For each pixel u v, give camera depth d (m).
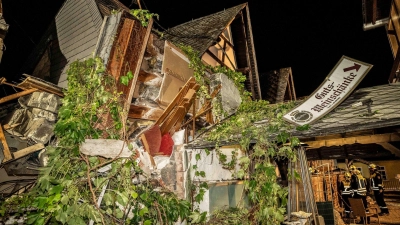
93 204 4.13
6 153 5.39
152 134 5.28
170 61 7.46
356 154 11.23
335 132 4.68
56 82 9.56
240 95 10.82
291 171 8.01
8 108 7.25
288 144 5.27
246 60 14.35
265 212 5.20
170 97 7.37
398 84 7.41
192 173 5.86
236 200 7.03
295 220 7.20
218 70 9.77
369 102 5.95
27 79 5.50
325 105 5.35
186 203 5.04
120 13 6.02
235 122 6.60
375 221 11.91
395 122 4.20
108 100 5.20
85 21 9.66
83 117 4.68
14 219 4.28
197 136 6.93
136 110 6.62
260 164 5.26
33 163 5.94
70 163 4.41
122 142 4.71
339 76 5.28
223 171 6.77
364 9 10.97
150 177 5.03
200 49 10.10
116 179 4.54
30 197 4.48
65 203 3.78
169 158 5.56
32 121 5.86
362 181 11.98
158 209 4.57
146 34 6.51
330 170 15.84
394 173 21.02
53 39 11.10
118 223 4.48
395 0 9.80
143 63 7.05
